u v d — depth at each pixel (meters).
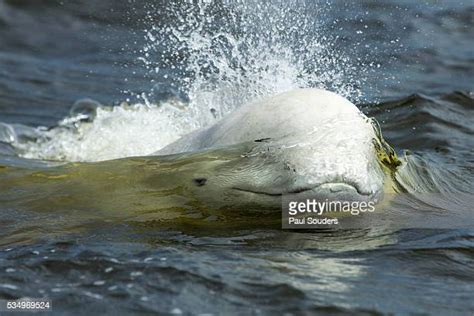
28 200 18.48
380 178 17.78
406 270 14.96
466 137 26.83
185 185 17.83
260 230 16.86
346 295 13.67
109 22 43.91
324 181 16.64
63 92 35.44
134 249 15.73
